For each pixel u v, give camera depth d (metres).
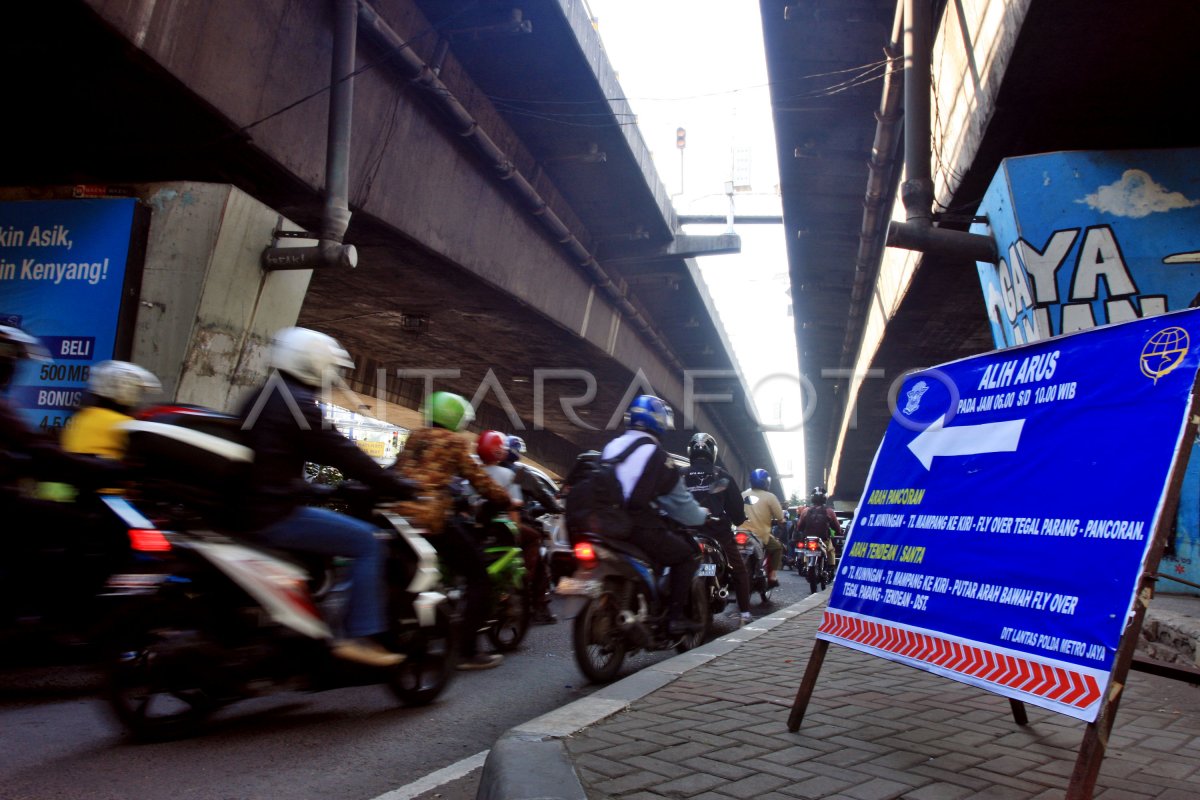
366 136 13.87
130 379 5.47
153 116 10.91
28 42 9.28
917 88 11.49
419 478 5.36
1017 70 9.60
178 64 9.87
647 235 26.52
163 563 3.98
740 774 3.04
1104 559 2.68
